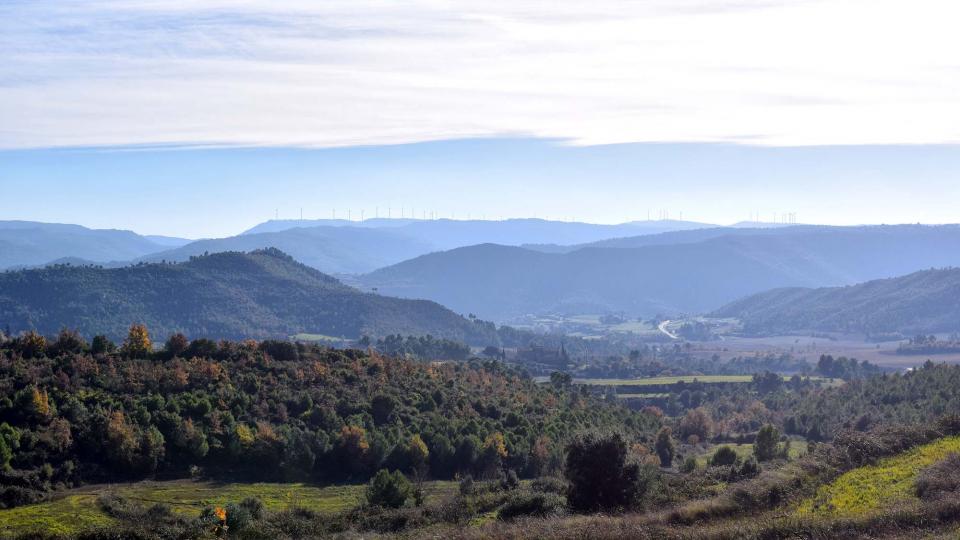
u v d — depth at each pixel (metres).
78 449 70.25
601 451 49.50
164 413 77.25
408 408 94.38
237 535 46.31
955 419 52.88
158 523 49.19
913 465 44.28
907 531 30.72
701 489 52.00
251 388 89.56
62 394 75.38
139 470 71.50
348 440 79.62
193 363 91.19
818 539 30.59
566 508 48.62
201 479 72.56
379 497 56.94
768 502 40.84
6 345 88.38
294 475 76.50
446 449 82.94
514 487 63.12
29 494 61.03
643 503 48.53
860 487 41.19
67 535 43.38
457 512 50.31
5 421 69.12
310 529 47.97
